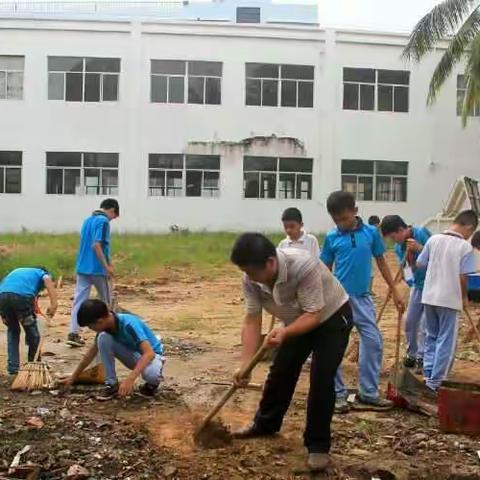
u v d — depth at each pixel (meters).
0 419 5.82
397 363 6.89
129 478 4.76
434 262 6.98
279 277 4.73
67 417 5.92
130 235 28.39
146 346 6.40
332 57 30.55
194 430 5.61
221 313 13.23
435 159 31.16
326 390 5.00
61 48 29.53
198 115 30.05
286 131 30.39
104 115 29.64
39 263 19.25
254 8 39.06
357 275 6.48
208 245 25.08
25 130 29.47
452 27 20.41
